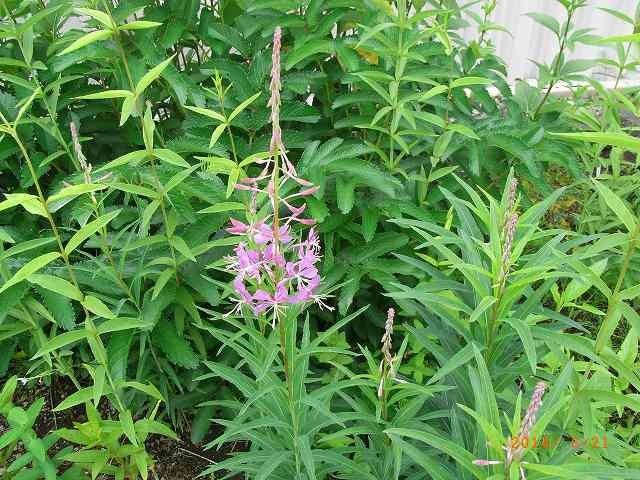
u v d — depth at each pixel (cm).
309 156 260
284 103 272
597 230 348
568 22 332
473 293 189
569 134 129
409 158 299
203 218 254
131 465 249
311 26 272
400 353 199
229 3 315
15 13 285
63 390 306
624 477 137
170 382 288
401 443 164
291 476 224
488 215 183
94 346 217
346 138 303
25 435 223
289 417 208
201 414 283
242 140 276
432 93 249
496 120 301
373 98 272
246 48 287
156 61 263
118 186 216
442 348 209
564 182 443
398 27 257
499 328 189
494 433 133
